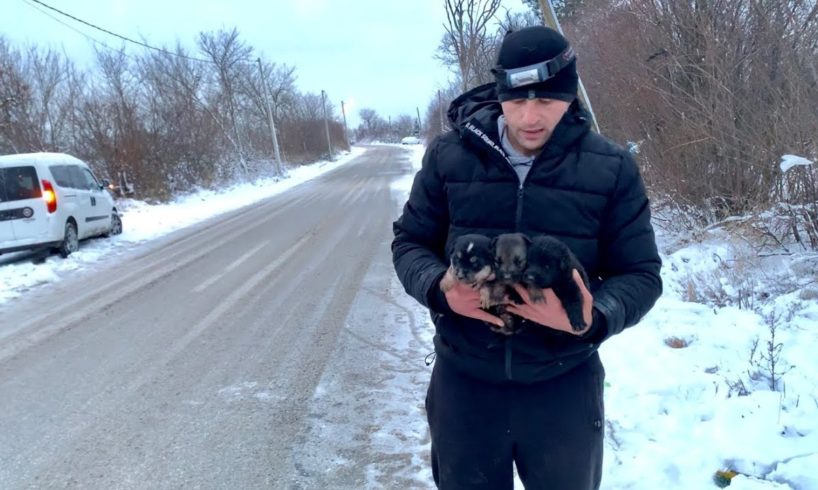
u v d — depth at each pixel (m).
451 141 2.29
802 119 7.26
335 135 73.62
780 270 6.92
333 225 14.54
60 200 11.46
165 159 25.27
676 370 4.81
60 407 5.01
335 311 7.41
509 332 2.09
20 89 21.91
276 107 51.19
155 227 15.66
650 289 2.12
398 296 7.98
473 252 1.91
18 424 4.73
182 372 5.68
